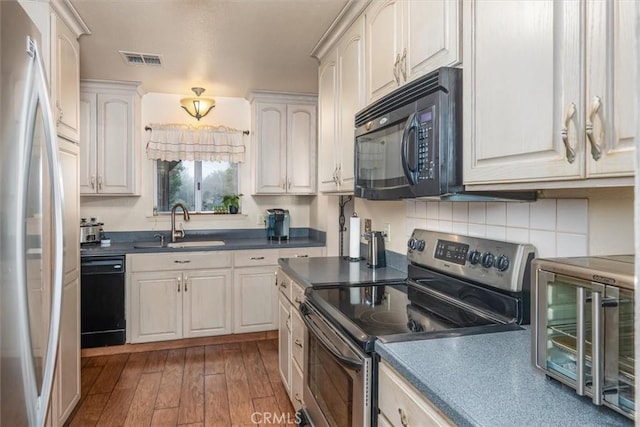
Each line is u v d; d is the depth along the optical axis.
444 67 1.33
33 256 1.27
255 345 3.59
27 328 1.19
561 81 0.91
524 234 1.46
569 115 0.89
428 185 1.35
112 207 3.91
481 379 0.97
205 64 3.11
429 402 0.96
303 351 2.09
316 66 3.14
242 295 3.66
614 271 0.81
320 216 3.96
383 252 2.50
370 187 1.86
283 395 2.67
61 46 2.18
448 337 1.26
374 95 1.95
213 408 2.50
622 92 0.77
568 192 1.29
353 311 1.60
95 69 3.22
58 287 1.37
